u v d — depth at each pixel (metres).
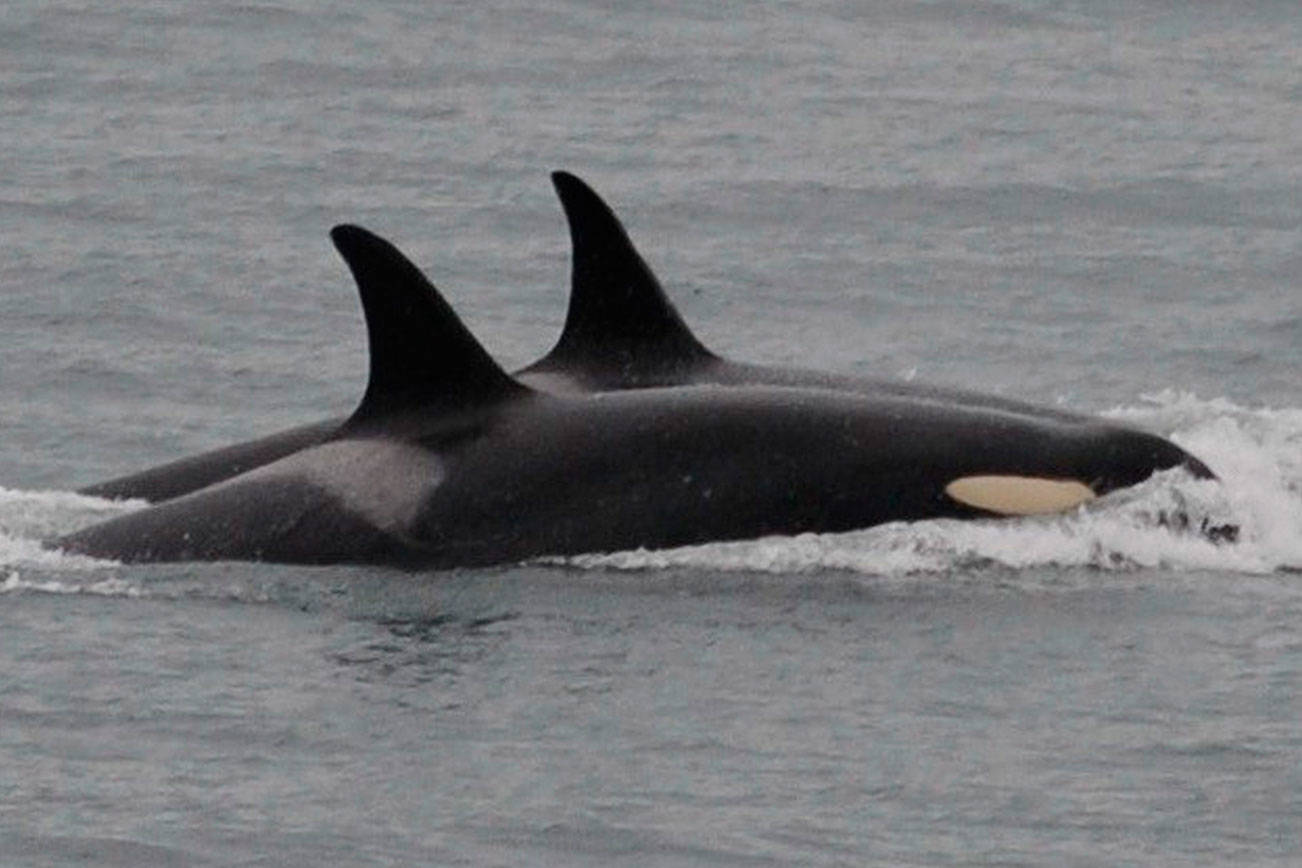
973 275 129.38
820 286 128.12
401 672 78.56
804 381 94.19
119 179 140.88
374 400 91.94
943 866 67.69
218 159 144.00
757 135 149.25
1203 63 163.88
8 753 73.56
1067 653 79.88
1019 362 118.00
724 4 173.62
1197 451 95.38
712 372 93.94
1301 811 70.12
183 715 75.75
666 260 131.25
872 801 70.81
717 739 74.06
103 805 70.62
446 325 90.88
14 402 111.56
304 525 89.44
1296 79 160.62
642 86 157.75
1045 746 73.75
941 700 76.56
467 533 88.44
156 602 84.94
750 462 89.19
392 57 161.38
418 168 143.62
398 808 70.38
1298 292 126.31
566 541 88.19
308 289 126.25
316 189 140.25
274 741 74.12
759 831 69.25
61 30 163.88
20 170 141.88
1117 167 144.12
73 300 123.94
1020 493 88.94
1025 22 171.38
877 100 155.50
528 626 82.25
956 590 85.06
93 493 98.31
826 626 82.00
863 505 88.81
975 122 151.75
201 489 94.56
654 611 83.38
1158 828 69.38
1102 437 90.56
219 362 116.94
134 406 111.50
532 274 129.75
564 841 68.88
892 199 139.50
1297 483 92.62
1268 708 75.94
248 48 162.25
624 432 89.62
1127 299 126.06
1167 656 79.62
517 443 89.69
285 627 82.50
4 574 87.69
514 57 162.12
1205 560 87.69
